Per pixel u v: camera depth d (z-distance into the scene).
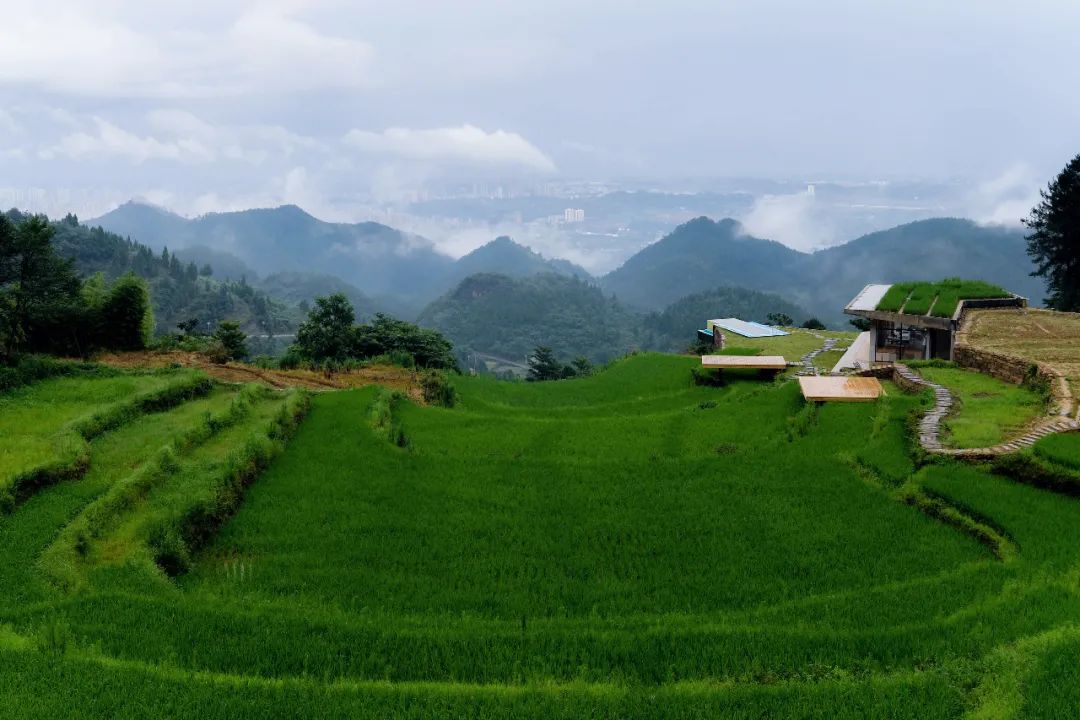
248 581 14.66
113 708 9.94
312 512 17.91
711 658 11.25
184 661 11.41
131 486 17.30
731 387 34.84
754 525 16.67
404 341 41.66
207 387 27.69
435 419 26.75
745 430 24.97
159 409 25.00
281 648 11.72
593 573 14.80
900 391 27.00
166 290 161.75
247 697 10.25
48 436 20.95
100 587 13.85
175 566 15.16
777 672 10.89
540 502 18.33
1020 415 21.69
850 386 26.59
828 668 10.89
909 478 18.31
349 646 11.78
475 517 17.52
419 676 11.14
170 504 16.72
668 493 18.66
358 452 21.89
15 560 14.57
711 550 15.56
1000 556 14.69
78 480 18.53
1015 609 12.07
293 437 23.08
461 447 23.56
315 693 10.38
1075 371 23.64
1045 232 52.28
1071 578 13.16
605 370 43.69
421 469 20.67
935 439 20.27
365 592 14.21
